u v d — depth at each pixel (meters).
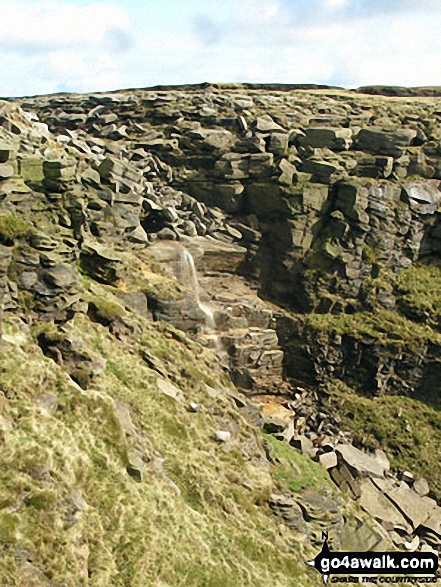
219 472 36.66
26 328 33.81
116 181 55.53
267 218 68.19
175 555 28.86
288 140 72.00
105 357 39.25
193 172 71.00
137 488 30.56
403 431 56.47
